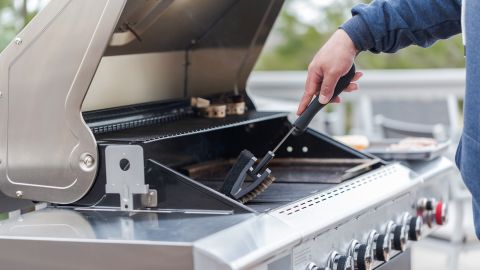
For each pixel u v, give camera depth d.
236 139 2.12
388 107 4.51
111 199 1.56
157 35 1.90
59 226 1.46
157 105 1.96
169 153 1.82
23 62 1.58
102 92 1.80
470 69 1.47
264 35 2.12
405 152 2.19
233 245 1.32
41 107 1.57
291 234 1.41
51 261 1.40
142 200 1.54
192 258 1.30
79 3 1.52
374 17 1.71
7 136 1.62
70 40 1.53
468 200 3.11
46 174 1.59
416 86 4.71
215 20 2.04
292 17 10.05
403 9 1.72
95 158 1.54
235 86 2.21
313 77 1.68
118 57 1.85
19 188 1.62
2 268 1.43
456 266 3.14
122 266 1.35
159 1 1.76
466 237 3.16
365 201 1.68
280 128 2.08
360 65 9.52
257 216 1.46
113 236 1.38
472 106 1.47
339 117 4.87
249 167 1.58
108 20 1.50
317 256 1.51
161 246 1.32
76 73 1.53
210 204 1.50
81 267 1.38
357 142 2.35
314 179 1.85
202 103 2.02
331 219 1.52
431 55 9.45
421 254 4.32
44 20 1.54
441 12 1.71
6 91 1.60
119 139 1.56
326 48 1.68
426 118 4.46
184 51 2.09
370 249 1.67
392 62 9.49
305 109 1.70
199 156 1.96
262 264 1.35
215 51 2.12
